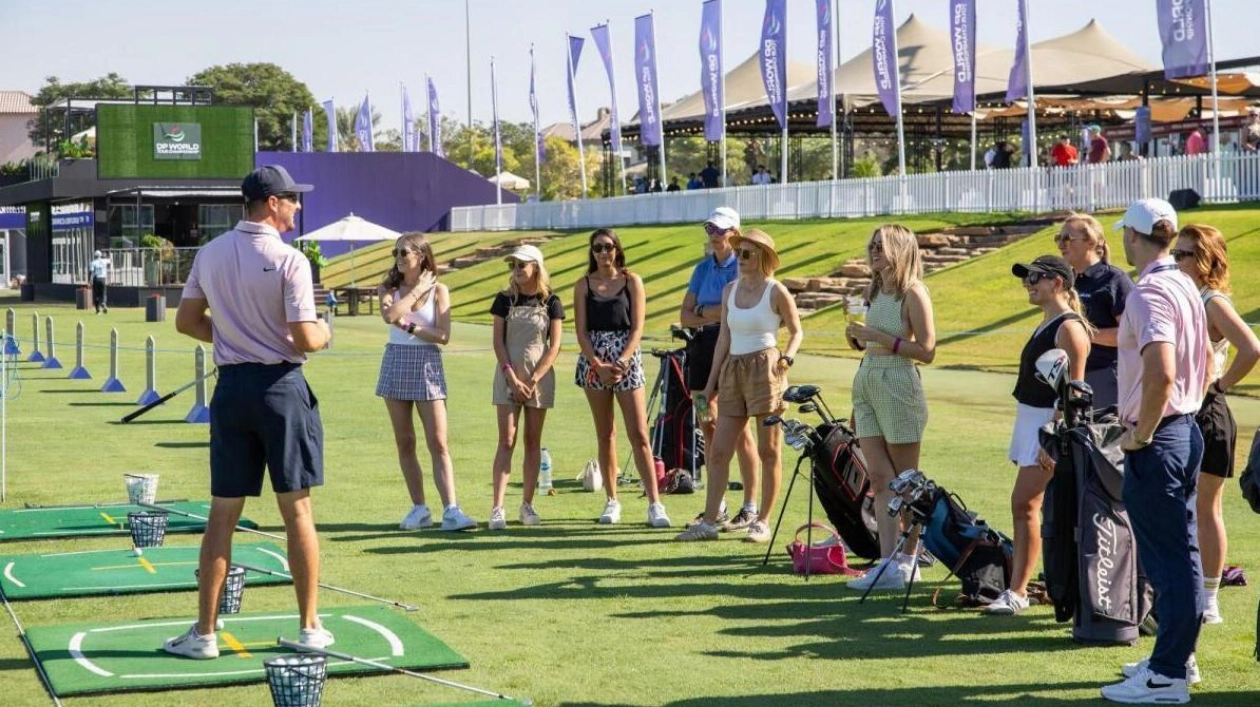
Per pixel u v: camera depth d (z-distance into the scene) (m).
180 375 22.84
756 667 6.31
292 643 6.36
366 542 9.27
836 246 35.22
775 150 89.94
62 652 6.43
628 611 7.38
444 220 66.81
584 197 54.06
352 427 15.74
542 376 9.78
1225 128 37.88
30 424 16.33
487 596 7.71
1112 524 6.64
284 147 133.50
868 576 7.88
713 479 9.30
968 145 63.53
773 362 9.03
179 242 54.44
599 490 11.51
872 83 47.81
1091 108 48.34
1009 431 14.64
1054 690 5.96
